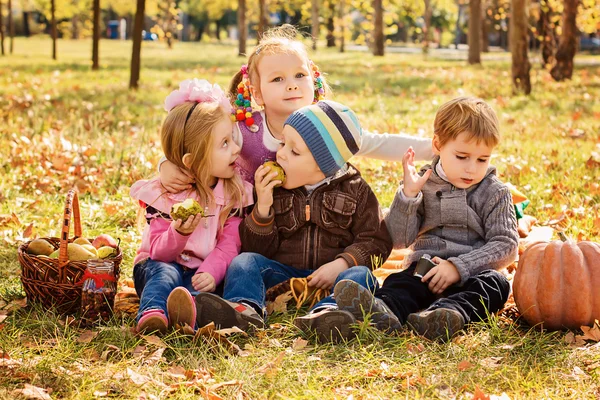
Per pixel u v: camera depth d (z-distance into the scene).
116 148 7.59
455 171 3.78
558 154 7.68
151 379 2.95
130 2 50.72
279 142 4.05
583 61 29.75
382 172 6.84
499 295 3.61
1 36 32.12
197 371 3.01
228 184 3.91
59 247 3.78
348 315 3.30
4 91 14.43
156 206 3.88
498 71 21.48
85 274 3.56
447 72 21.55
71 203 3.60
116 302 3.90
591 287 3.42
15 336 3.36
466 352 3.19
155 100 13.27
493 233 3.77
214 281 3.72
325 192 3.88
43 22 71.19
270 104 4.02
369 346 3.21
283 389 2.90
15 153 7.28
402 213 3.82
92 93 14.23
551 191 6.07
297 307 3.78
